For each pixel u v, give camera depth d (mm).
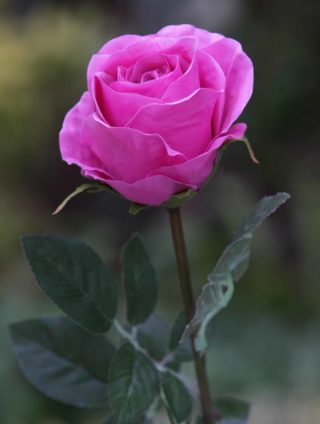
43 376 584
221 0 2977
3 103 3018
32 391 1621
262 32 2904
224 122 514
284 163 2891
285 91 2879
